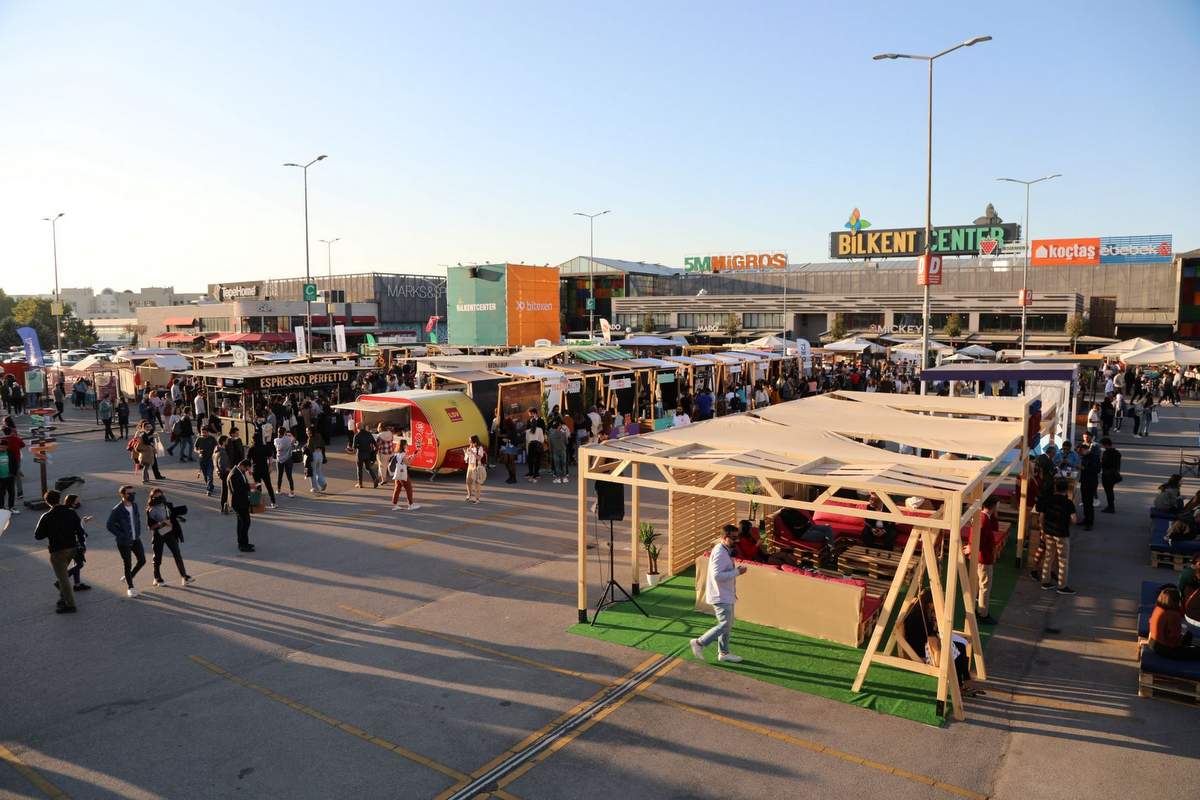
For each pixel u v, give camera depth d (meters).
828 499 8.95
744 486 14.21
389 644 10.26
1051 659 9.74
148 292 191.12
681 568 13.35
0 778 7.18
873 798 6.78
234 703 8.62
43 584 12.74
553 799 6.79
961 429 12.97
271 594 12.24
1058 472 16.38
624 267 95.50
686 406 29.47
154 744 7.76
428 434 21.41
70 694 8.85
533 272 48.22
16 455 17.92
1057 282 75.50
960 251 80.75
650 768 7.26
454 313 49.62
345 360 41.75
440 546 14.95
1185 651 8.61
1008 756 7.47
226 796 6.87
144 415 28.94
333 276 100.56
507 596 12.12
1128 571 13.27
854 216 85.75
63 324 100.12
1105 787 6.94
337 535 15.77
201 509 18.11
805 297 80.81
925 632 9.30
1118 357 33.34
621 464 10.59
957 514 8.05
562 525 16.58
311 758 7.48
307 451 19.98
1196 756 7.45
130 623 11.02
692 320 88.12
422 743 7.75
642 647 10.12
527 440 21.73
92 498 19.30
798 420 13.77
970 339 68.06
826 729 8.00
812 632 10.46
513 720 8.20
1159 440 28.44
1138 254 73.94
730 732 7.93
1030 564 13.15
